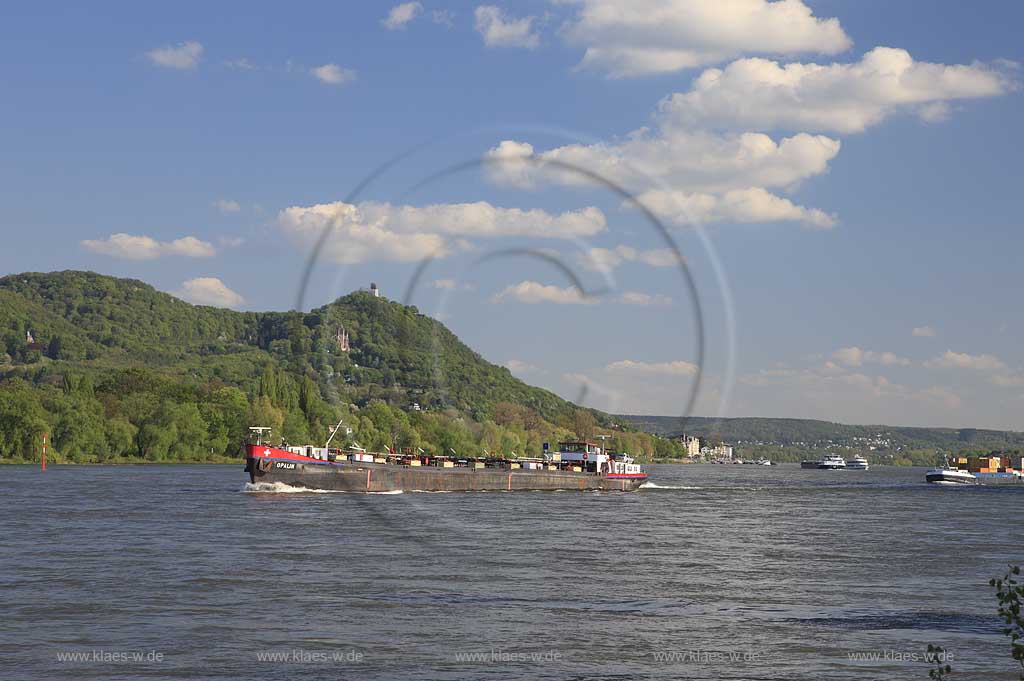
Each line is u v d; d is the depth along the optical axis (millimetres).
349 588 59812
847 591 62094
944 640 48469
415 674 41312
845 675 42312
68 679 40250
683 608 55625
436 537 87312
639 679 41125
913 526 111188
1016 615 27344
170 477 186000
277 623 50156
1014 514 133375
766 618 53250
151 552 74562
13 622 50031
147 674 41000
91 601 55219
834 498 174750
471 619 51656
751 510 134875
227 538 84062
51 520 98188
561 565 71062
